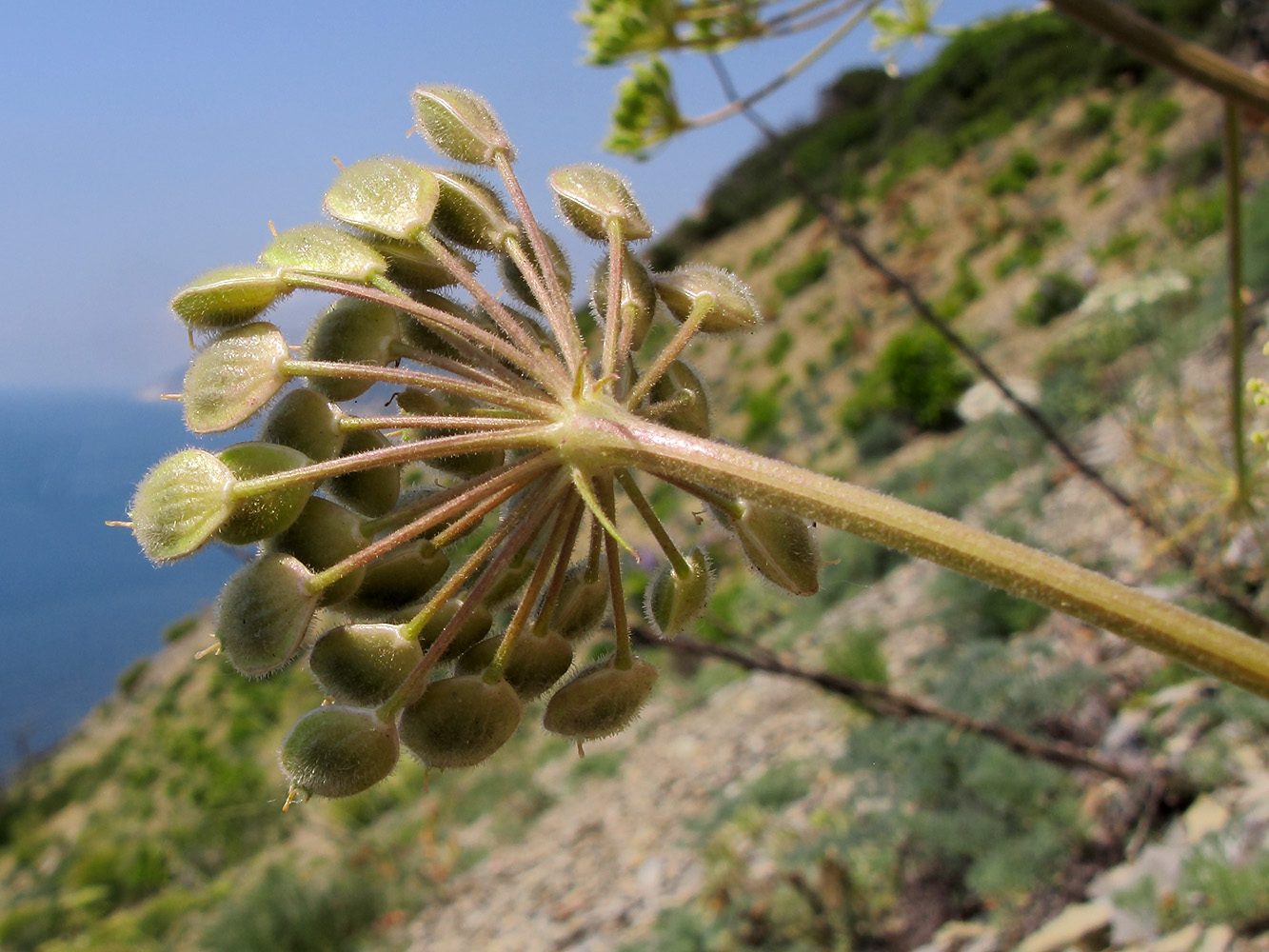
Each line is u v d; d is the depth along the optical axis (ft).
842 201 126.93
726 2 10.02
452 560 5.57
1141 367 31.60
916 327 71.67
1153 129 83.20
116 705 110.73
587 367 4.30
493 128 5.11
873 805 20.30
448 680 4.41
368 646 4.32
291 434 4.30
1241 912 12.51
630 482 4.92
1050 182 91.86
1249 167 56.44
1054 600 3.43
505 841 35.04
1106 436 29.86
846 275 105.81
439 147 5.15
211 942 35.60
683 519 36.24
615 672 4.78
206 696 88.02
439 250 4.59
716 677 38.40
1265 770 15.14
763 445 75.61
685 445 3.94
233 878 48.16
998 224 88.43
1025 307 59.98
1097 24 6.31
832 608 37.19
